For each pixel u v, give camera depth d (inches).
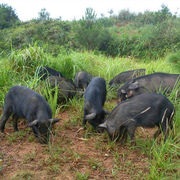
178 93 133.0
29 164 83.2
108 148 97.3
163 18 604.4
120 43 454.6
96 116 112.6
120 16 725.9
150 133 113.9
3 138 102.2
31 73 169.0
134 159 90.8
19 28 594.2
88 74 177.2
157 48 439.8
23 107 100.8
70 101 143.4
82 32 454.3
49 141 98.0
